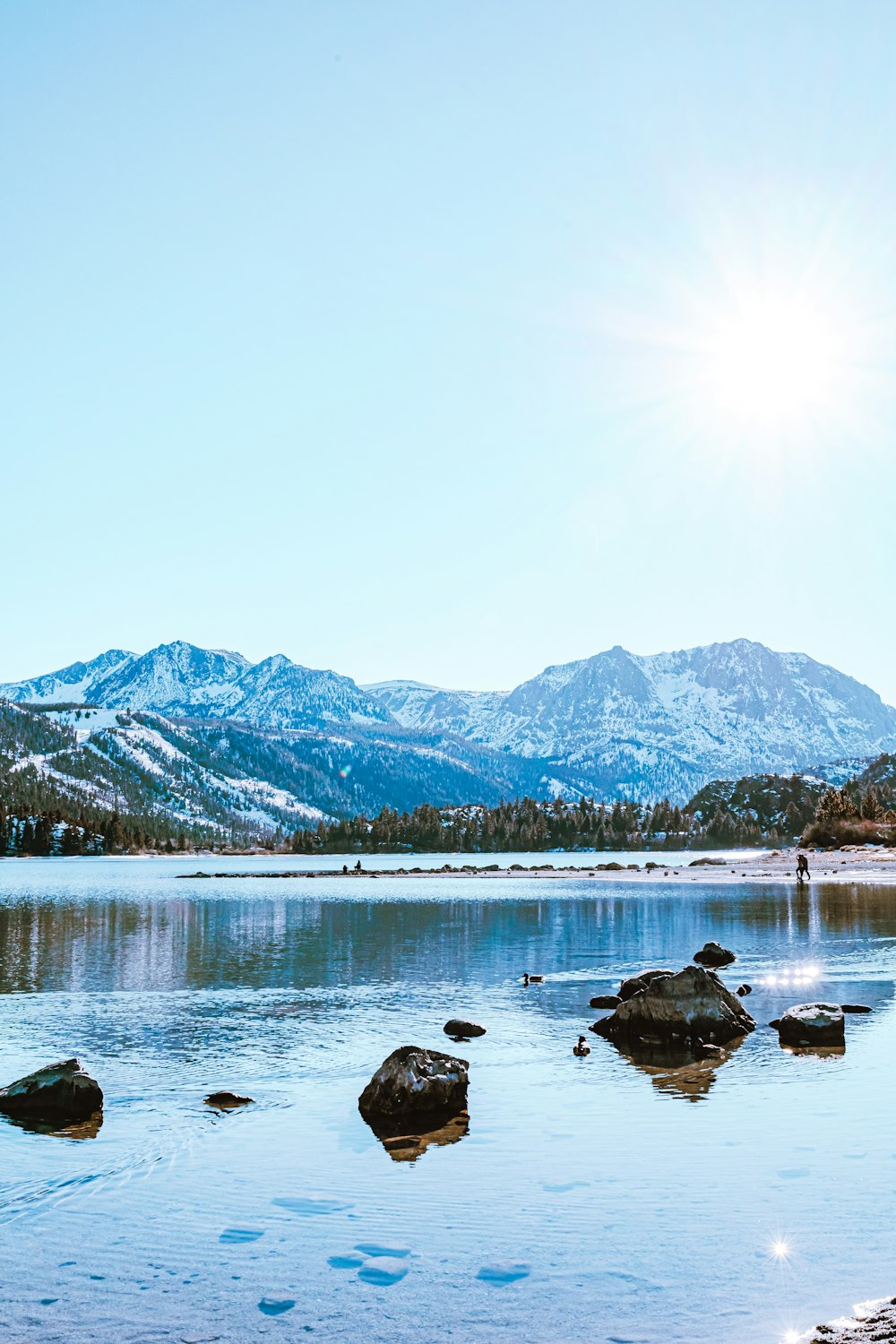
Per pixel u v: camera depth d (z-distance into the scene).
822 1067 21.64
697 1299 10.70
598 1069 21.95
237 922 66.88
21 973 39.16
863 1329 9.77
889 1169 14.79
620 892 101.06
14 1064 22.77
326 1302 10.77
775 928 55.09
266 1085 20.78
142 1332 10.13
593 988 34.59
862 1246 12.01
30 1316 10.51
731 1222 12.87
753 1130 16.98
